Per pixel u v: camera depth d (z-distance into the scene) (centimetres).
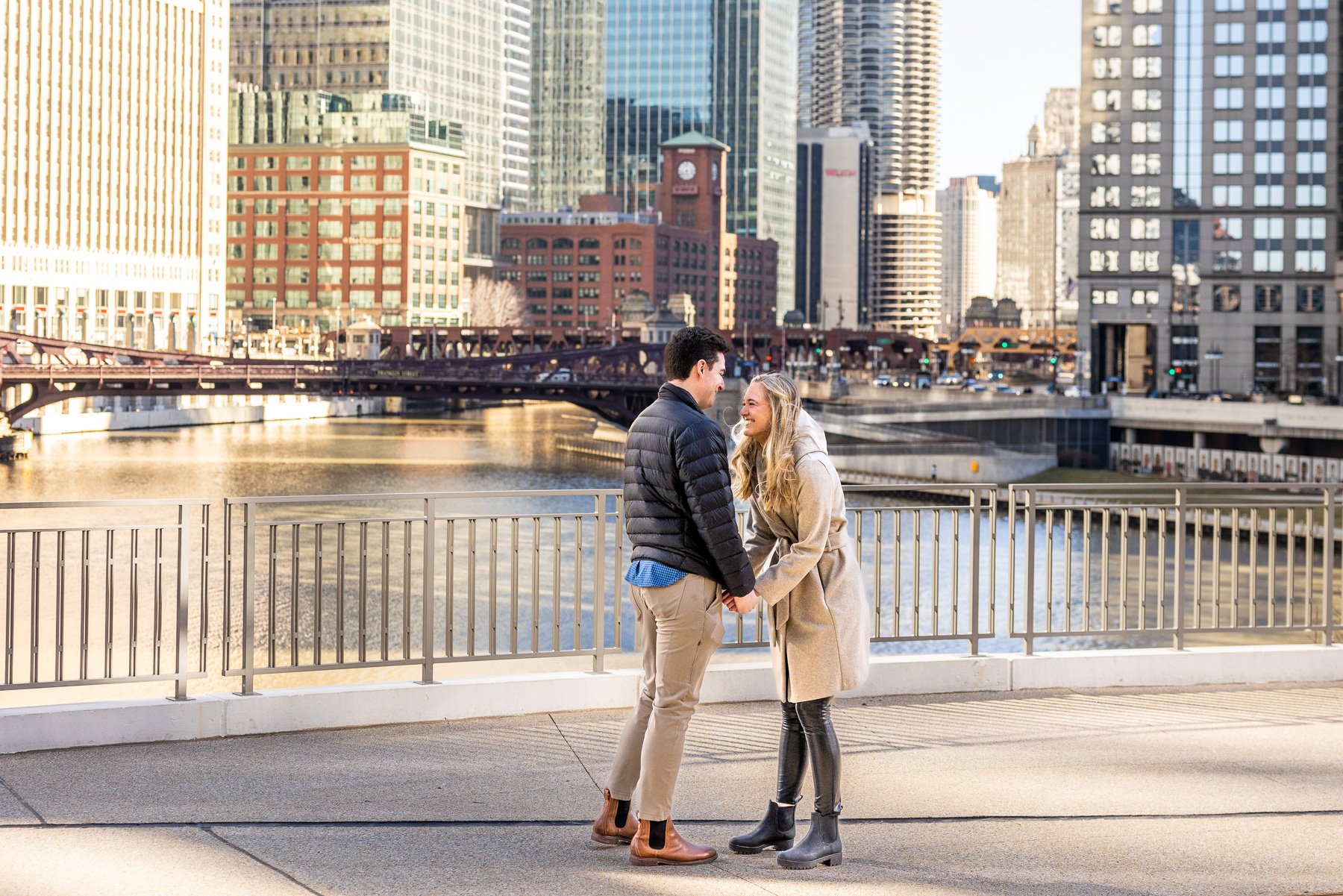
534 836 840
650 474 800
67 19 18988
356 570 4878
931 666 1245
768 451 809
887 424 10812
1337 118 15062
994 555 1271
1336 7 15038
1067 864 796
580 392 12362
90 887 726
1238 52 15212
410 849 807
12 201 18225
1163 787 950
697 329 816
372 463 11225
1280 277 15262
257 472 10181
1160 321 15550
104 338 19800
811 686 801
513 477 10162
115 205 19962
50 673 2780
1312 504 1339
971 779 967
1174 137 15388
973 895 745
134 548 1064
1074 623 3178
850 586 813
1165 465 10238
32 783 928
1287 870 787
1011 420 10569
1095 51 15500
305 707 1085
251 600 1091
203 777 947
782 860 791
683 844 801
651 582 797
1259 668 1316
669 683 800
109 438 13988
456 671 2775
